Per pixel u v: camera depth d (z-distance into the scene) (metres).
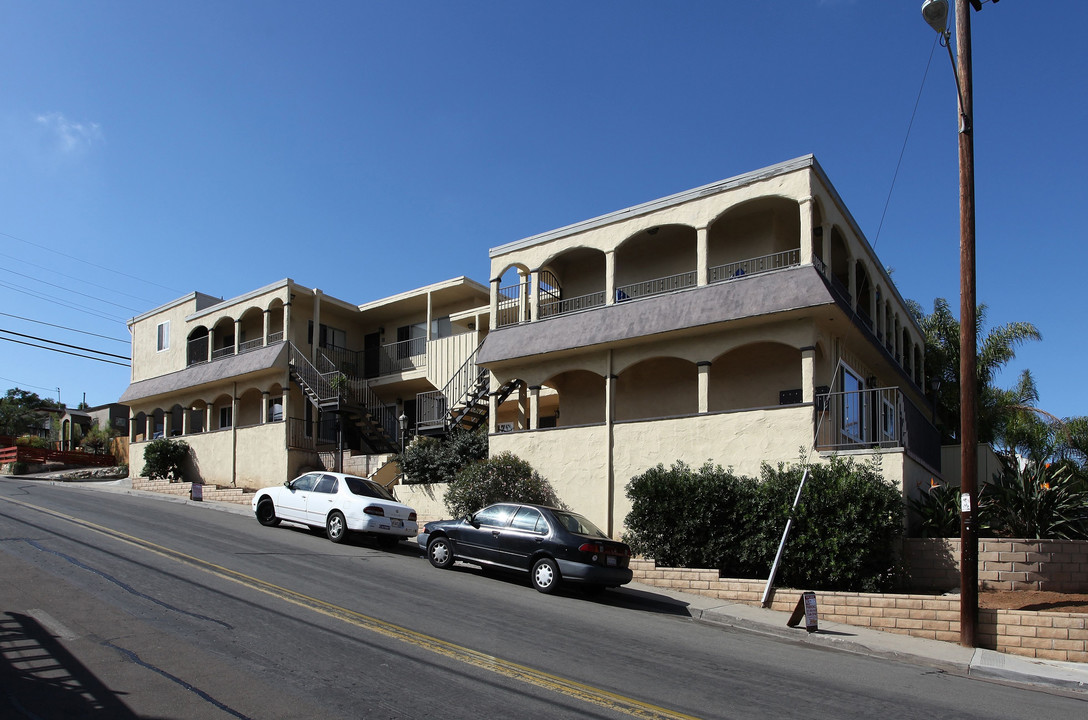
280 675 7.43
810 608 12.10
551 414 28.23
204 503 26.83
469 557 15.41
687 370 21.83
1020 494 15.16
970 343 12.11
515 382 23.39
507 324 24.09
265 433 30.84
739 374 20.95
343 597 11.27
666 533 16.25
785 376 20.22
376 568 14.71
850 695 8.27
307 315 32.53
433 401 27.25
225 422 36.12
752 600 14.32
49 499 22.89
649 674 8.45
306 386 30.08
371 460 28.38
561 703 7.16
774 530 15.09
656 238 23.33
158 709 6.42
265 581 11.96
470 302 31.34
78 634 8.48
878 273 23.81
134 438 40.06
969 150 12.47
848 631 12.45
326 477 19.70
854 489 14.69
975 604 11.59
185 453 34.25
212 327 34.31
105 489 32.56
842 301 18.14
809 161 18.72
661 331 19.56
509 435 22.19
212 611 9.77
